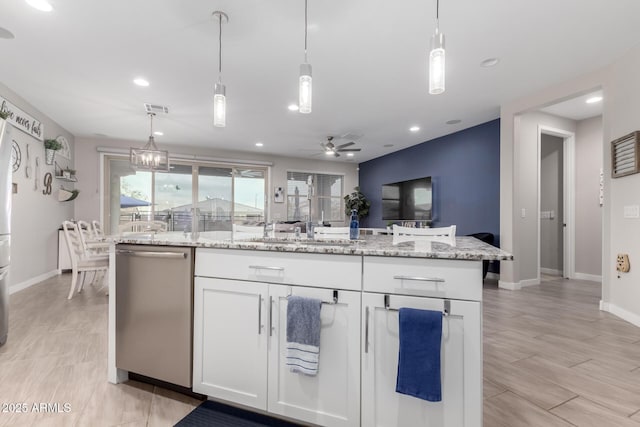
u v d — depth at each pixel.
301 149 7.11
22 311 3.15
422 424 1.27
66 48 2.80
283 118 4.84
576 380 1.83
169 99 4.02
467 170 5.38
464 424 1.22
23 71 3.25
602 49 2.84
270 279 1.49
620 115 2.98
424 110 4.49
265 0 2.16
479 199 5.17
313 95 3.91
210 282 1.61
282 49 2.81
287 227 3.27
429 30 2.53
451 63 3.09
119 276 1.83
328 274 1.39
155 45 2.75
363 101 4.12
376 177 7.98
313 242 1.84
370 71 3.25
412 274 1.28
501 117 4.31
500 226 4.39
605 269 3.19
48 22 2.42
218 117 2.06
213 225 7.00
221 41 2.69
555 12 2.32
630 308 2.87
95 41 2.68
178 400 1.67
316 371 1.35
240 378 1.55
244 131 5.60
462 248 1.43
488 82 3.55
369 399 1.33
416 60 3.02
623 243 2.96
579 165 5.09
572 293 4.03
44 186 4.62
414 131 5.59
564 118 4.99
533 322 2.86
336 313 1.38
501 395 1.68
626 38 2.67
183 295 1.66
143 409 1.58
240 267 1.55
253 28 2.49
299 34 2.58
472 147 5.29
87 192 5.92
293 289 1.44
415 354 1.21
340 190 8.60
